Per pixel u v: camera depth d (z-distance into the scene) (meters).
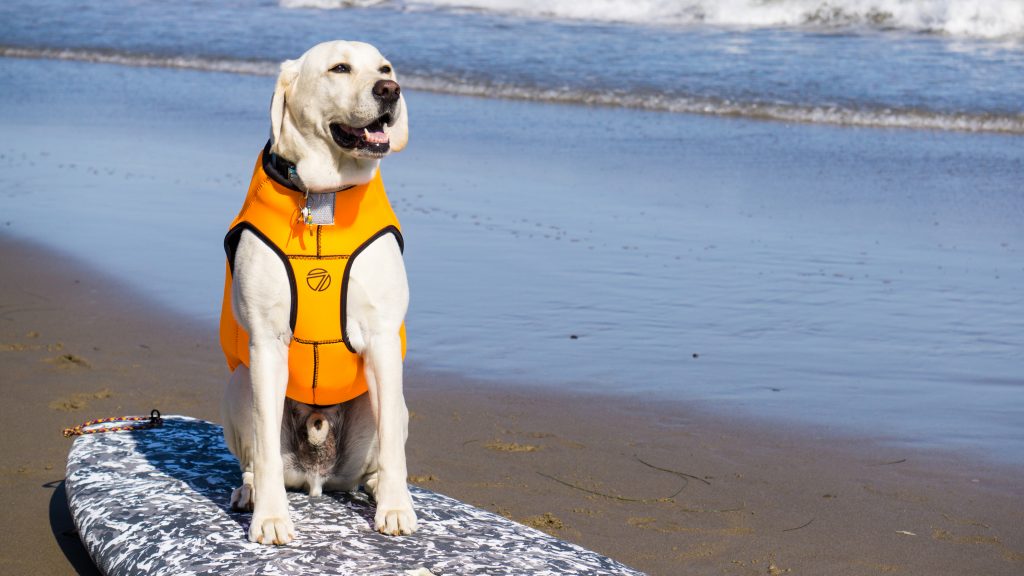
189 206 10.21
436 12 23.83
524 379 6.19
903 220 10.01
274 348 3.67
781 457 5.18
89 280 8.02
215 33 22.44
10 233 9.27
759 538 4.35
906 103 15.10
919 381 6.19
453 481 4.87
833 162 12.47
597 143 13.50
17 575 3.94
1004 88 15.70
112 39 22.16
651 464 5.08
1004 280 8.20
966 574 4.07
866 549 4.27
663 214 10.16
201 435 4.82
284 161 3.69
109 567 3.65
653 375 6.26
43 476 4.76
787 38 19.88
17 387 5.86
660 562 4.15
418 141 13.58
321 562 3.51
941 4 20.09
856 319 7.30
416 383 6.14
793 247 9.09
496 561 3.58
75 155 12.41
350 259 3.61
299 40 21.33
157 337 6.83
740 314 7.39
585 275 8.23
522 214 10.08
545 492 4.77
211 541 3.66
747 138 13.77
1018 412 5.72
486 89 16.77
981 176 11.76
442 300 7.62
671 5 22.50
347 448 4.03
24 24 24.11
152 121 14.62
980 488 4.82
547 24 22.08
